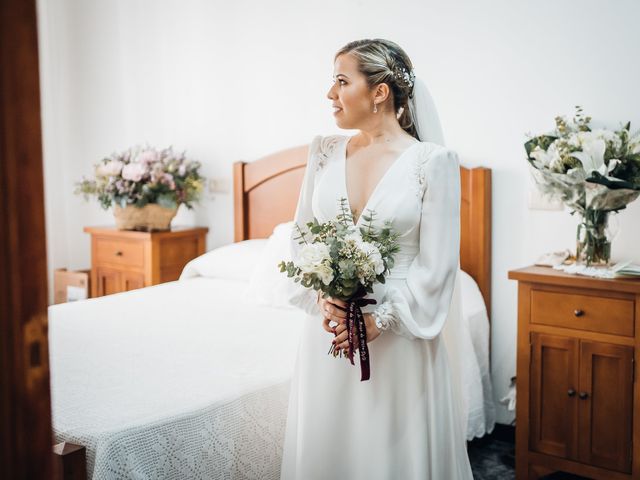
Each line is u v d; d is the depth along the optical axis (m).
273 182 4.03
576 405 2.48
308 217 2.01
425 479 1.71
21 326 0.73
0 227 0.71
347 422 1.81
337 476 1.81
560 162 2.54
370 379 1.76
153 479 1.63
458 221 1.79
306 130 3.93
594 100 2.87
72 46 5.18
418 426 1.73
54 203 5.20
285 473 1.92
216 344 2.48
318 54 3.83
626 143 2.51
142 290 3.53
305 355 1.86
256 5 4.10
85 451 1.48
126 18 4.83
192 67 4.48
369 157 1.87
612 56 2.82
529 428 2.59
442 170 1.74
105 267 4.41
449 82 3.29
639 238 2.78
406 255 1.79
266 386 2.05
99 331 2.68
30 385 0.74
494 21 3.13
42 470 0.76
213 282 3.70
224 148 4.36
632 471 2.36
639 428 2.33
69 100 5.23
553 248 3.03
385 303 1.70
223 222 4.43
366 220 1.71
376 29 3.55
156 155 4.23
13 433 0.72
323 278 1.60
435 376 1.79
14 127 0.71
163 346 2.46
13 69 0.71
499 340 3.21
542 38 3.00
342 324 1.69
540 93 3.02
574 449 2.49
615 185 2.41
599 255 2.59
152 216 4.18
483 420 2.84
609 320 2.39
